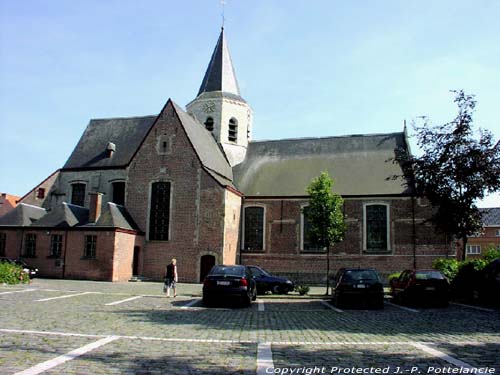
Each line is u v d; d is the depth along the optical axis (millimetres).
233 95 38281
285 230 31797
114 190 35219
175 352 7551
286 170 34656
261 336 9430
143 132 37562
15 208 31281
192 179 30516
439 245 29312
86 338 8711
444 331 10438
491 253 20453
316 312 14945
